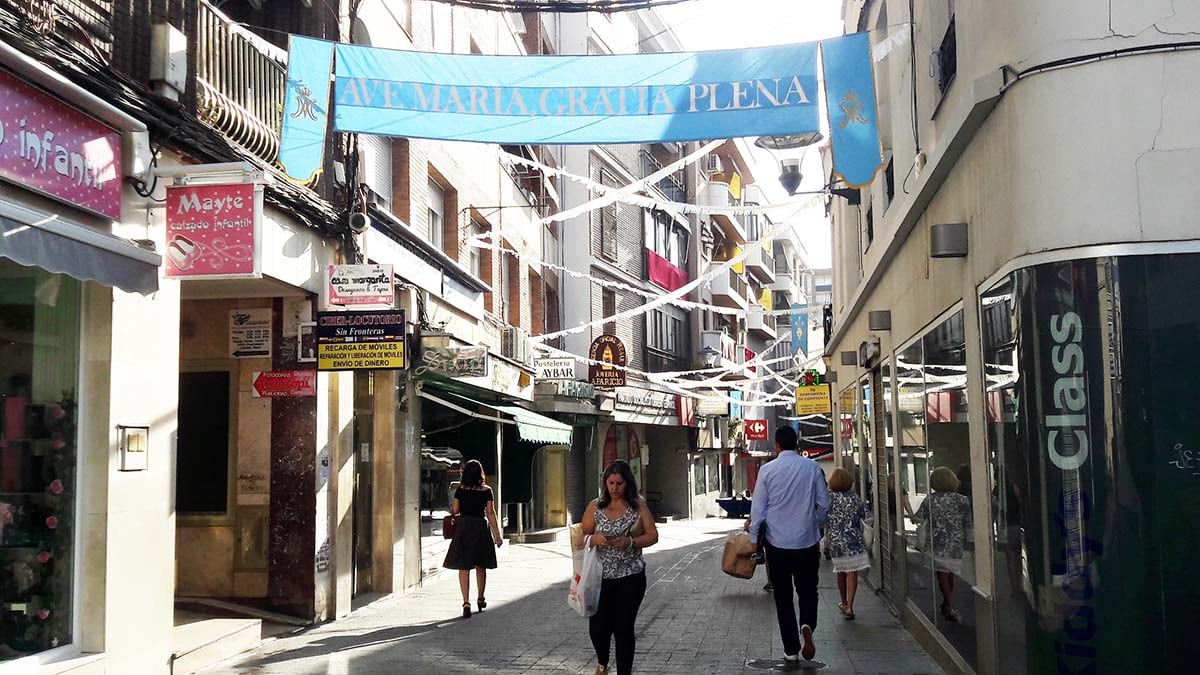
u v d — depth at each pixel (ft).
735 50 25.13
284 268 33.76
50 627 22.85
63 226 20.95
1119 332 16.71
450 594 44.78
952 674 25.43
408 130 25.62
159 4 27.12
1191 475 16.39
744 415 158.81
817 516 28.12
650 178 39.83
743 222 154.40
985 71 20.08
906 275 32.83
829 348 71.82
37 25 21.53
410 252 46.75
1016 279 17.94
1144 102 16.87
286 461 36.42
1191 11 16.80
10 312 22.13
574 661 28.60
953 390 24.59
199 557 36.81
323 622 36.35
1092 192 16.99
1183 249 16.61
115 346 24.30
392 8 46.19
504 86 25.76
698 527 105.70
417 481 48.26
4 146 20.18
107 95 23.63
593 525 23.77
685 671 27.12
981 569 21.61
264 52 31.48
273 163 33.83
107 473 23.90
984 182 20.53
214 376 37.22
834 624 35.45
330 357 34.88
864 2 40.73
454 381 52.49
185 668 26.78
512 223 73.26
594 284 94.32
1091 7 17.16
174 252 26.08
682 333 127.03
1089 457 16.76
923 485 29.86
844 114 24.34
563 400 80.89
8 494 21.80
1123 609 16.44
